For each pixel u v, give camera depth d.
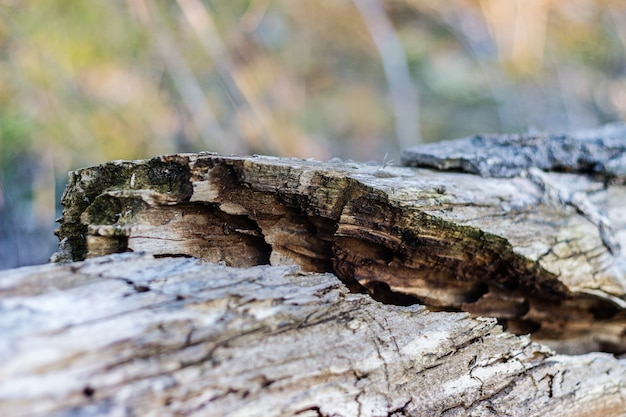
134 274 0.60
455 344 0.64
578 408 0.67
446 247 0.67
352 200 0.65
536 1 1.86
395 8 2.08
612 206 0.72
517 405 0.65
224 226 0.66
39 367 0.56
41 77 1.14
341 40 1.99
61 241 0.65
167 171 0.65
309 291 0.61
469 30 2.04
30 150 1.12
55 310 0.58
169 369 0.58
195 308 0.59
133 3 1.22
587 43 1.94
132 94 1.26
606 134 0.77
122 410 0.56
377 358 0.61
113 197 0.64
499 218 0.68
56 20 1.17
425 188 0.67
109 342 0.57
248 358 0.59
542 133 0.78
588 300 0.70
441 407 0.63
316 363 0.60
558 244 0.69
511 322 0.71
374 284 0.67
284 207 0.66
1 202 1.07
